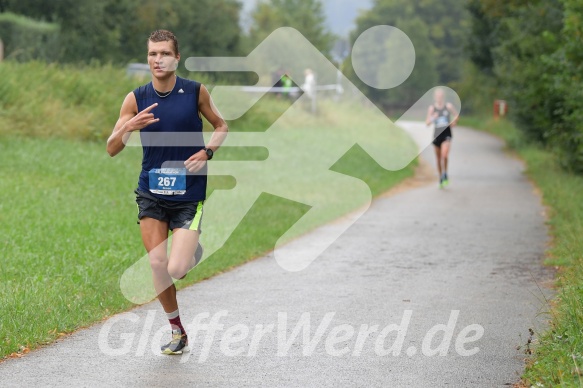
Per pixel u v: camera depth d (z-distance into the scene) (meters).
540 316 18.59
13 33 90.06
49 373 14.47
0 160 39.53
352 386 13.95
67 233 27.08
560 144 47.31
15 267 22.31
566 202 35.59
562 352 14.30
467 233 31.14
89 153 44.62
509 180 51.66
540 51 54.38
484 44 101.38
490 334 17.19
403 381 14.20
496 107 110.88
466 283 22.34
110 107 53.28
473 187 47.72
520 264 25.00
